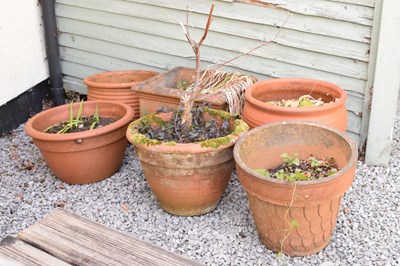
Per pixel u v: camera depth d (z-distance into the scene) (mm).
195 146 2312
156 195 2586
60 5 3844
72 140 2719
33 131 2791
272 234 2225
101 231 1612
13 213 2723
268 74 3178
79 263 1488
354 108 2975
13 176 3086
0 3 3414
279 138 2406
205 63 3383
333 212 2168
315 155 2402
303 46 2979
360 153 3064
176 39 3439
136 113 3369
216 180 2475
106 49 3803
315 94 2857
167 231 2496
